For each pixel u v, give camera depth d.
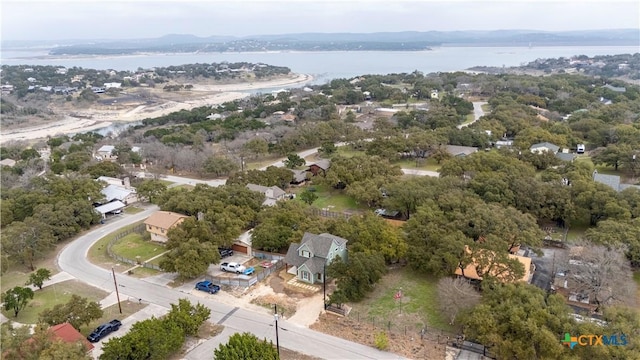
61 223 77.38
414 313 53.06
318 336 48.88
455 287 50.88
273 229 69.44
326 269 57.31
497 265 55.38
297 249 64.19
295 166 112.44
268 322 51.62
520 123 138.75
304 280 61.44
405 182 82.56
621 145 103.62
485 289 50.00
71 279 63.50
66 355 38.66
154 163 126.31
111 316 53.41
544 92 196.62
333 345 47.25
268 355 40.28
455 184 80.94
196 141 137.88
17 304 52.97
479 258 56.41
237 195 81.50
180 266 59.59
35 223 71.62
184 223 69.50
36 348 39.97
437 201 74.06
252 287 60.03
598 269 52.50
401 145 118.00
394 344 47.22
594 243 59.22
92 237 79.38
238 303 56.06
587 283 52.72
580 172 88.69
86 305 52.22
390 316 52.56
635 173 98.06
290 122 168.00
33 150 136.00
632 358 37.69
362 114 185.88
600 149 109.00
